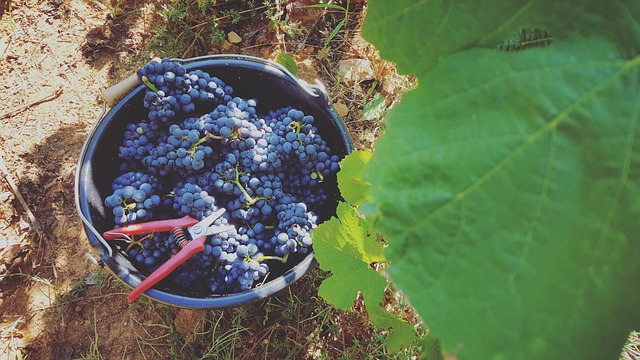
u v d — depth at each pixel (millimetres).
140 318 859
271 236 735
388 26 270
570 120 238
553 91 240
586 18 241
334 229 614
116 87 713
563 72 240
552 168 237
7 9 982
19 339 839
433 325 241
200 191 696
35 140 931
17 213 888
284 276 667
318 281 861
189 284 706
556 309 241
